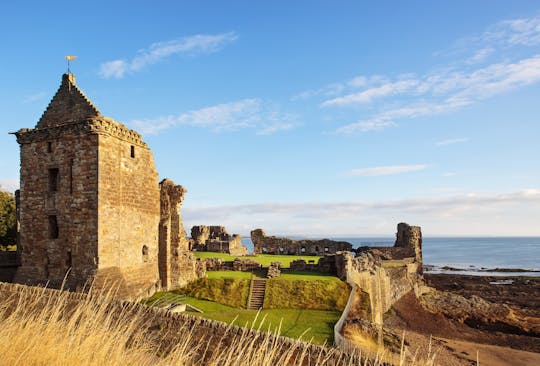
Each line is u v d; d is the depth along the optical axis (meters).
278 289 33.62
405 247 64.31
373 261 49.16
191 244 52.75
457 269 120.75
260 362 7.56
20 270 29.14
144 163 32.62
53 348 7.19
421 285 59.25
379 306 44.66
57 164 28.59
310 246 58.78
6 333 7.73
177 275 34.47
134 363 7.65
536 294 67.69
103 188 27.55
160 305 28.66
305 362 11.23
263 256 54.09
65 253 27.70
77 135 27.97
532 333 45.00
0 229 47.94
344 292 33.50
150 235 33.16
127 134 30.16
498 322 47.03
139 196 31.72
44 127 29.31
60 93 29.58
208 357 12.94
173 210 35.12
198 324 13.65
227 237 59.91
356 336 27.78
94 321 8.16
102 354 7.20
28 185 29.52
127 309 13.06
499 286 75.12
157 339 13.30
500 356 37.91
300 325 27.11
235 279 35.19
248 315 28.48
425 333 44.12
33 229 29.08
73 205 27.70
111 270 27.72
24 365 6.94
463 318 48.91
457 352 37.69
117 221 28.80
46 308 8.61
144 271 31.91
